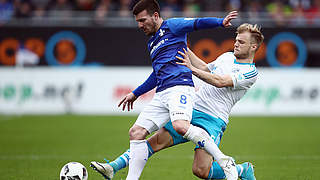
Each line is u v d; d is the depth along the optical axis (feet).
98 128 158.40
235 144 126.31
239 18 197.26
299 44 196.54
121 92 198.90
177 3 220.02
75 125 166.09
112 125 166.40
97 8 211.20
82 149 116.06
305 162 99.60
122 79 198.90
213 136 67.26
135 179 65.57
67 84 199.00
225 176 67.31
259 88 196.95
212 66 71.61
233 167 61.82
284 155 108.68
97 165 66.49
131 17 203.82
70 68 199.52
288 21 200.34
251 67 67.36
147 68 199.11
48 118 185.37
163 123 66.13
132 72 198.80
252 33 66.54
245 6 217.56
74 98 199.62
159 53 65.31
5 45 198.80
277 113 196.44
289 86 196.13
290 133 149.28
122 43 199.31
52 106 199.31
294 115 195.62
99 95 199.41
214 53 193.77
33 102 199.21
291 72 196.54
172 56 64.44
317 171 89.15
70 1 214.69
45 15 209.36
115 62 199.93
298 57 196.65
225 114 69.21
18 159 101.81
